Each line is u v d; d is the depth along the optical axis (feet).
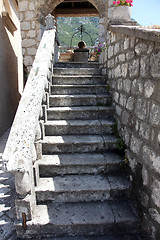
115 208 6.83
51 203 6.97
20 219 6.10
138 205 6.55
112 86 10.62
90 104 10.86
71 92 11.39
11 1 20.42
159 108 5.22
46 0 17.94
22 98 7.45
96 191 7.02
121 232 6.43
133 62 7.15
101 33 18.60
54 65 14.51
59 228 6.16
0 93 16.69
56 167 7.67
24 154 5.51
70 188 6.94
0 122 16.55
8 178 9.82
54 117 9.94
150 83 5.75
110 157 8.26
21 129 6.19
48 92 10.54
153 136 5.57
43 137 8.59
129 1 9.43
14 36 21.59
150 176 5.76
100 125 9.35
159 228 5.35
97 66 15.14
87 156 8.30
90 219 6.26
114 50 9.97
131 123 7.41
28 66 19.40
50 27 13.76
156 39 4.94
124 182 7.38
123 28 7.50
